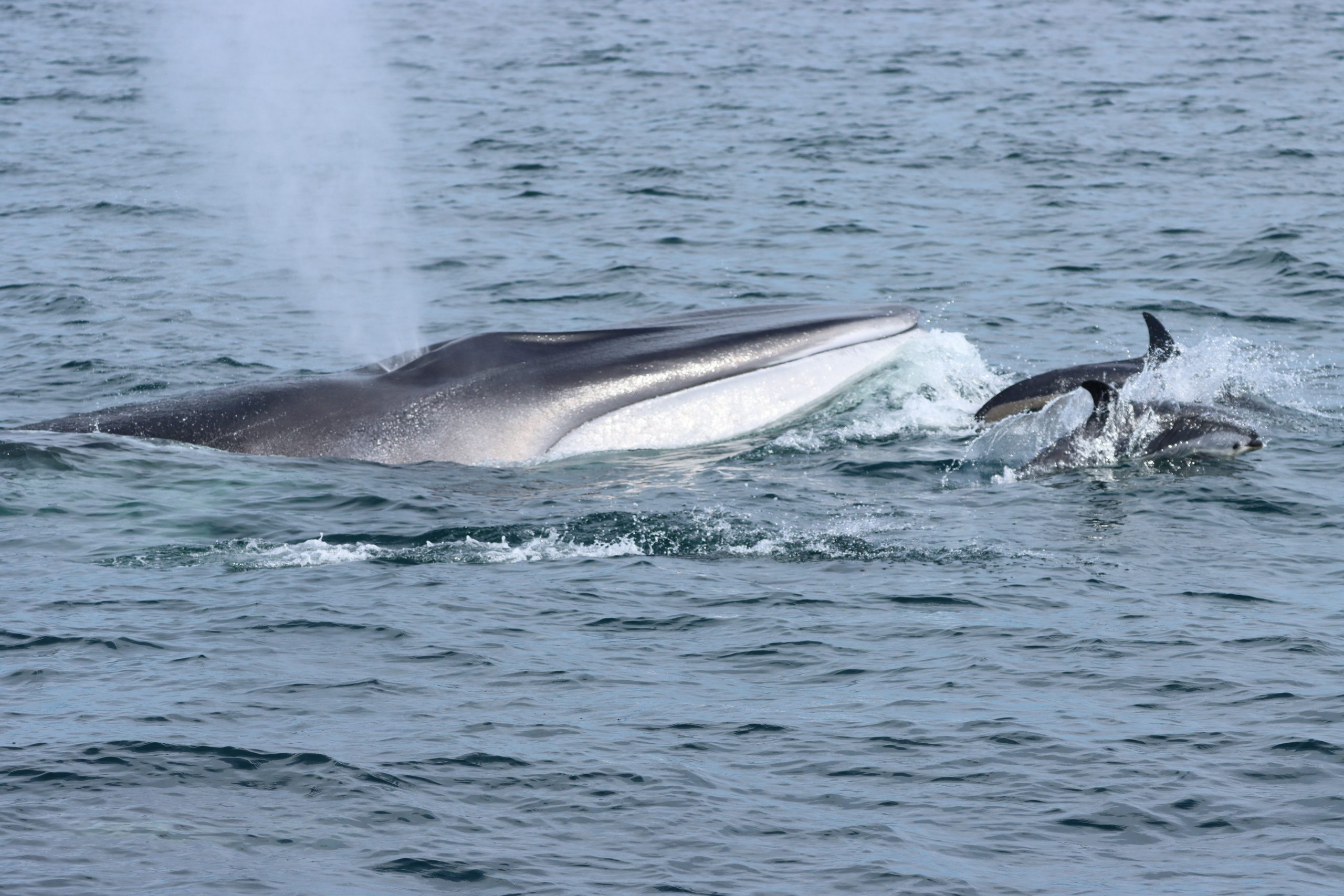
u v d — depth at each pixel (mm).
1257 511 66562
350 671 49688
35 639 52219
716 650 51719
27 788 41250
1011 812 40562
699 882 37188
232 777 42156
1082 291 112000
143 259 128125
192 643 52000
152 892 36156
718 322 79875
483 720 46031
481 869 37656
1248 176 155000
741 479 70438
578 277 120625
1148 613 54656
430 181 164875
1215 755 43375
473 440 72188
